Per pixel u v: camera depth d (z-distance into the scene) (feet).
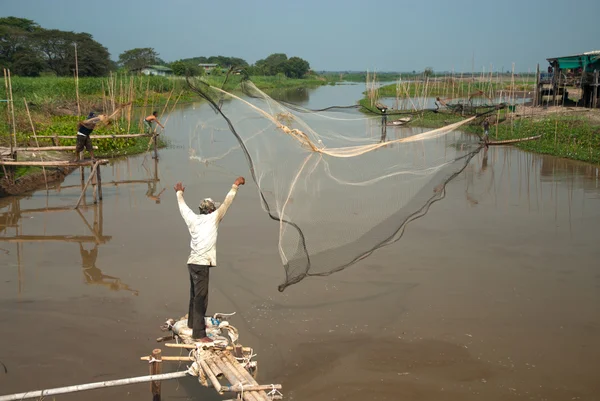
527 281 26.40
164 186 46.85
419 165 23.90
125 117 74.43
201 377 16.35
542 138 71.51
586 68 96.89
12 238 32.32
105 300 24.00
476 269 27.94
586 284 25.99
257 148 22.40
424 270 27.86
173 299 24.16
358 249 18.99
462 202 41.70
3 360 19.16
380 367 19.22
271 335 21.34
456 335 21.31
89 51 182.80
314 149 22.13
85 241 31.94
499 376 18.67
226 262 28.76
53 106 84.94
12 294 24.47
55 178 48.26
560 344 20.63
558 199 42.63
